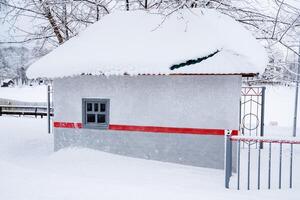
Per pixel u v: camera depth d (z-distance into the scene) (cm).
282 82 1183
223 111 730
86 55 813
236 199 422
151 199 405
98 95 814
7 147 962
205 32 786
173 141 765
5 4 1251
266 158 831
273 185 573
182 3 853
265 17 1110
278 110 2461
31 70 834
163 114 770
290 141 516
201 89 742
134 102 789
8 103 2425
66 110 841
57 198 397
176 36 802
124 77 793
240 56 696
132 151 796
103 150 820
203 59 712
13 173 491
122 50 796
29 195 404
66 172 666
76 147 836
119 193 421
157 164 745
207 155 743
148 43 800
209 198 417
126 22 912
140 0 1295
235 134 720
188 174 661
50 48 1382
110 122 809
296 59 1097
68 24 1333
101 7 1316
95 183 459
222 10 1139
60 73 798
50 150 935
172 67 717
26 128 1405
